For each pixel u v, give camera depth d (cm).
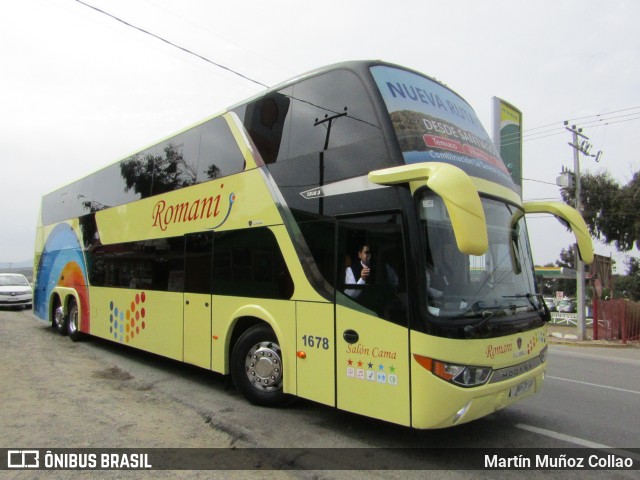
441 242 440
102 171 1052
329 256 501
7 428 511
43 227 1435
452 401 404
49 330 1384
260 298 583
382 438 498
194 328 699
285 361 544
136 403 616
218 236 663
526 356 482
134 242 886
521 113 2181
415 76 547
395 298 434
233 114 668
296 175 550
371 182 462
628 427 562
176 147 791
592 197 2667
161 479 396
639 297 3594
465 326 418
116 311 931
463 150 514
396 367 430
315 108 544
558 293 3850
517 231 538
